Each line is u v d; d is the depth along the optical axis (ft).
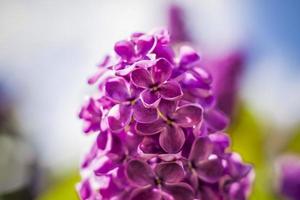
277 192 1.32
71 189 1.33
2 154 1.78
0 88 1.94
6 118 1.90
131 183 0.62
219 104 1.28
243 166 0.67
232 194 0.69
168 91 0.61
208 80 0.66
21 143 1.83
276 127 1.55
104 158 0.64
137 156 0.63
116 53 0.64
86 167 0.69
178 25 1.40
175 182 0.62
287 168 1.32
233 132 1.32
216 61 1.31
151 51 0.63
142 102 0.61
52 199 1.33
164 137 0.61
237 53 1.34
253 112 1.49
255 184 1.33
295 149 1.51
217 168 0.63
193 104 0.61
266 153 1.48
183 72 0.64
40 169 1.72
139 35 0.67
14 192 1.70
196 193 0.63
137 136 0.63
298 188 1.30
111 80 0.62
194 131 0.63
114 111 0.61
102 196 0.64
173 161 0.62
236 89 1.29
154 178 0.62
